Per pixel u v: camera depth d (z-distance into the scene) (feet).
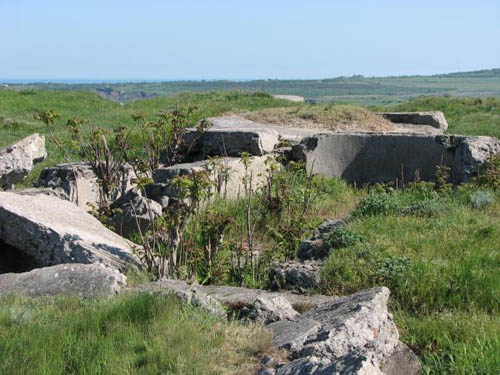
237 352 16.34
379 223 28.96
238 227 32.55
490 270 22.97
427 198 34.32
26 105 90.74
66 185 37.45
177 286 21.66
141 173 39.99
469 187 36.40
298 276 24.40
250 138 44.06
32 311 19.17
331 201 38.58
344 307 18.76
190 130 47.44
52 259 26.08
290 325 18.20
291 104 87.56
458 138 41.50
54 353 15.93
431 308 21.62
